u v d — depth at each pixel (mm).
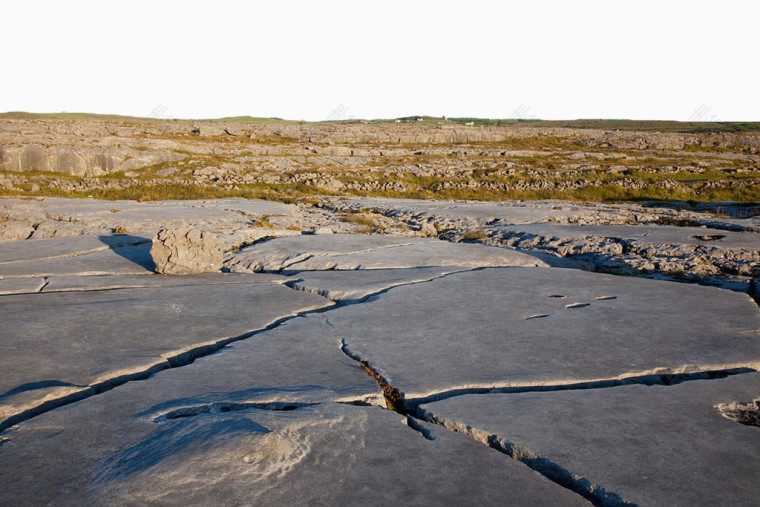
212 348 5199
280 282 8203
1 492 2658
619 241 12148
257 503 2576
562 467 2990
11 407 3676
